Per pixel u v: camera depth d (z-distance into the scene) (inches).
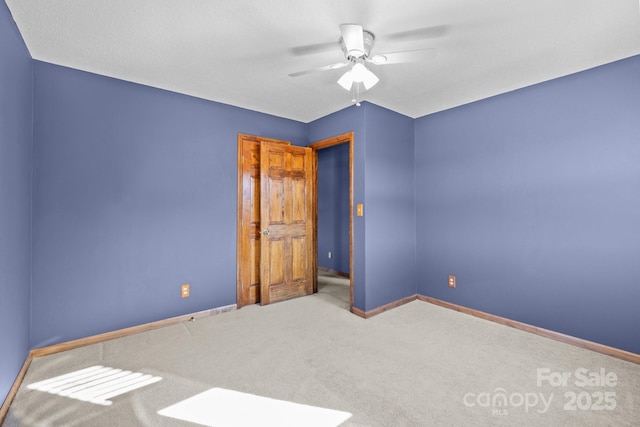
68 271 100.0
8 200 72.6
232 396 74.9
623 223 94.6
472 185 132.8
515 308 119.1
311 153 162.6
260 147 144.4
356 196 135.5
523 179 117.0
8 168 72.7
